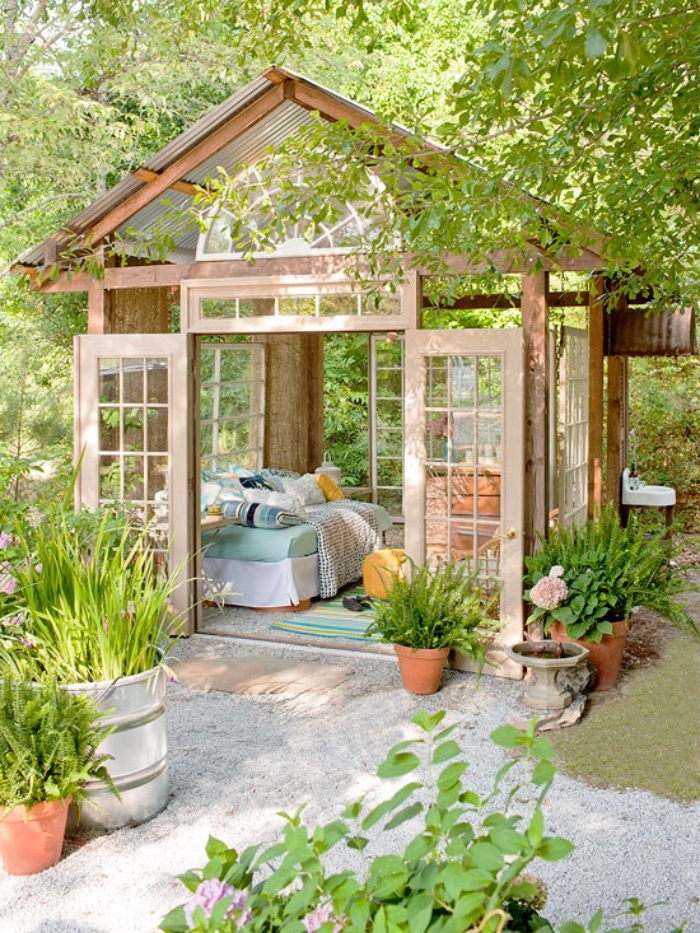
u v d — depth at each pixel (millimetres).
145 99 12016
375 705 5902
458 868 1724
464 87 3609
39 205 12742
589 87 3895
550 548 6340
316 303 6969
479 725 5484
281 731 5473
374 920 1718
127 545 7332
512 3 2832
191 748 5223
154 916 3502
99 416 7625
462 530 6594
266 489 9617
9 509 5688
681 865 3832
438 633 6105
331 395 13758
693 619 7727
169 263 8398
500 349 6312
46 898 3641
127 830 4207
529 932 2018
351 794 4582
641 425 11883
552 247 4891
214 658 6938
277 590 8289
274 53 5062
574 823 4227
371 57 13438
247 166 4910
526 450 6492
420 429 6621
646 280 5711
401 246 6465
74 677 4207
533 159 4113
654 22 3445
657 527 7684
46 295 12445
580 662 5723
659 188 4102
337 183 4664
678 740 5082
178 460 7371
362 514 10023
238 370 10648
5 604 4426
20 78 11641
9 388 11156
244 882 2080
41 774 3730
